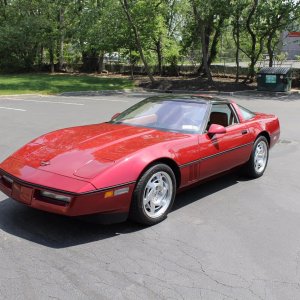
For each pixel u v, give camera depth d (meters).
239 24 25.12
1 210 4.69
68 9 34.22
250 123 6.16
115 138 4.72
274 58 30.06
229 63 38.94
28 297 3.04
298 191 5.82
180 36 32.78
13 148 8.02
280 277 3.45
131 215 4.26
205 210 4.95
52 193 3.86
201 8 23.72
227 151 5.48
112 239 4.05
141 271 3.46
